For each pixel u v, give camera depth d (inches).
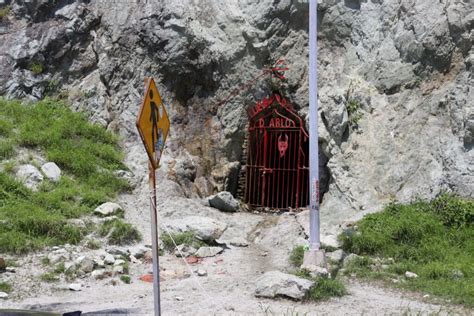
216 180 505.4
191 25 521.7
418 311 271.9
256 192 503.8
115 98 534.0
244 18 514.3
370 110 458.9
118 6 551.8
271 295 293.6
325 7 495.2
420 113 441.4
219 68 514.6
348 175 444.5
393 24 471.5
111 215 414.3
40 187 430.6
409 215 388.8
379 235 370.9
